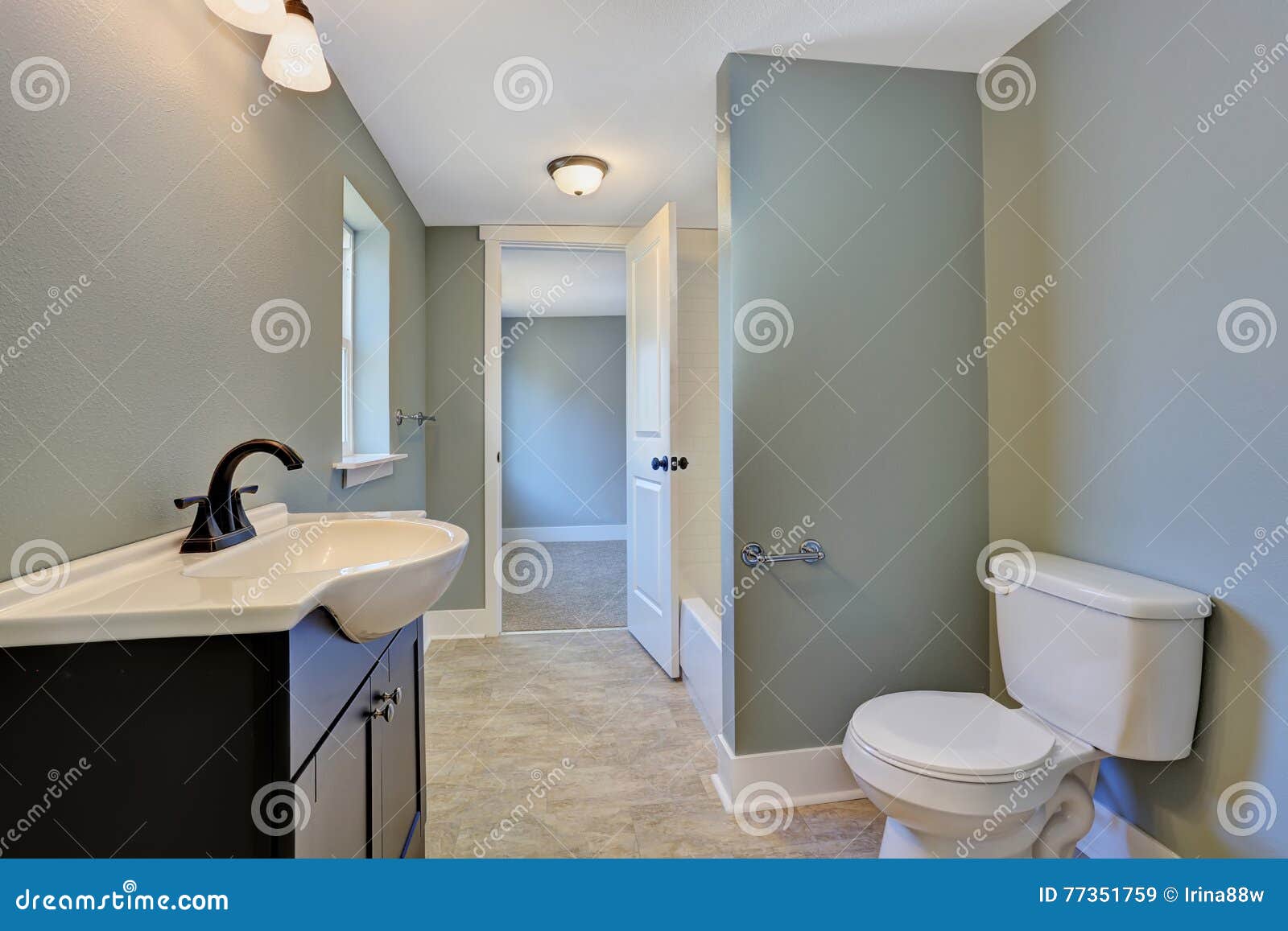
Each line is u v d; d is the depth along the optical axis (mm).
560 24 1569
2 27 700
